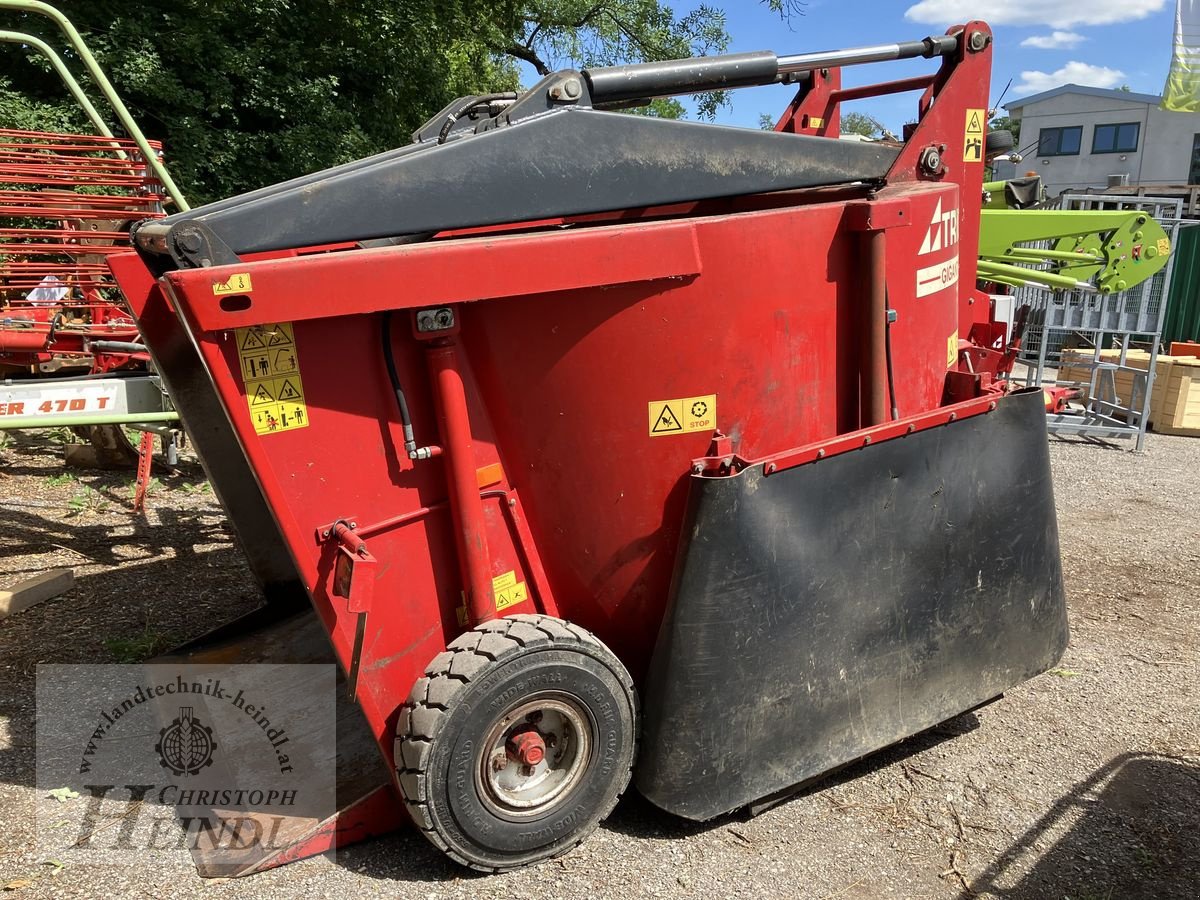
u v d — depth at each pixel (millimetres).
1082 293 8219
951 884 2439
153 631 3859
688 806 2473
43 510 5426
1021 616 3002
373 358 2221
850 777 2936
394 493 2301
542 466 2475
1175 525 5730
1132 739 3201
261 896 2295
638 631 2654
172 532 5105
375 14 11242
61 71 4914
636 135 2461
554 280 2225
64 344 5199
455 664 2225
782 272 2537
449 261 2105
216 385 2004
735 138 2613
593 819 2486
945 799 2824
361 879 2369
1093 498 6340
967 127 3229
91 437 6195
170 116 9758
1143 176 31891
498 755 2312
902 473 2648
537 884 2369
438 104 12773
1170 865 2533
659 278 2359
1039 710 3398
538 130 2342
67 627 3898
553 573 2602
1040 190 5727
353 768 2691
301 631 3377
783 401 2621
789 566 2469
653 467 2500
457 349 2299
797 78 3904
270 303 1950
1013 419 2873
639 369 2422
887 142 3564
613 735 2443
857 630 2643
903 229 2740
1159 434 8664
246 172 10273
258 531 3273
